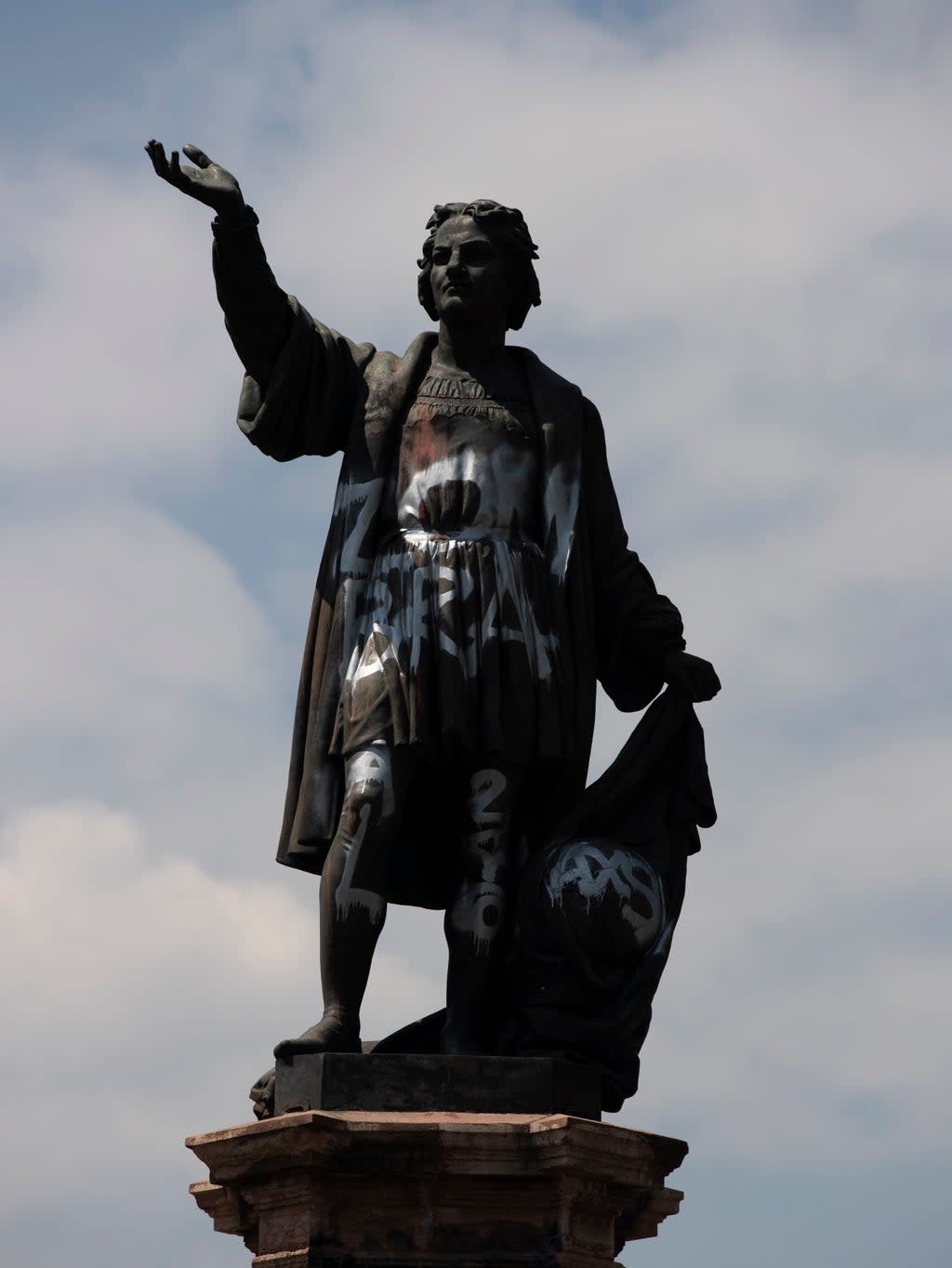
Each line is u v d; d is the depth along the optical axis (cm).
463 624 1781
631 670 1909
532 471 1848
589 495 1905
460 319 1870
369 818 1741
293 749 1819
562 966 1753
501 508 1823
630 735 1867
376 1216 1609
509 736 1773
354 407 1878
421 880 1836
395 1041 1784
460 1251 1605
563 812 1823
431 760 1762
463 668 1769
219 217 1797
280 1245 1614
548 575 1825
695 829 1866
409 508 1827
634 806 1850
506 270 1895
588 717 1822
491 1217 1614
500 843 1784
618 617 1894
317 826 1772
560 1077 1681
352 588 1809
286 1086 1675
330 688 1792
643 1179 1642
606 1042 1744
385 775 1748
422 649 1767
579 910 1752
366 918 1730
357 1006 1723
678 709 1873
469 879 1781
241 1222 1661
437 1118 1619
